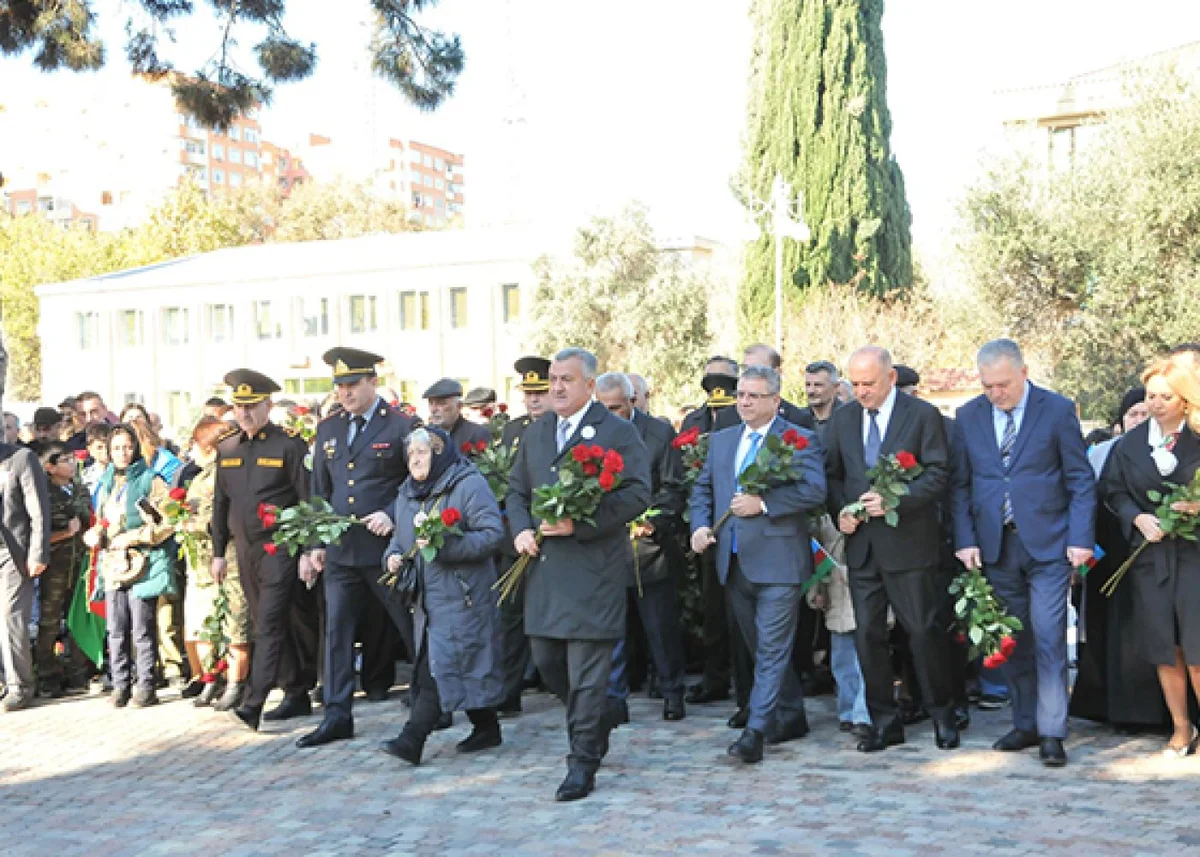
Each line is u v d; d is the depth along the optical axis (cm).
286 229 6619
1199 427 642
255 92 1334
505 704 816
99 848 570
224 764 712
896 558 667
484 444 854
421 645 691
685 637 920
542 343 3453
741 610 690
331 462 768
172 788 667
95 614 955
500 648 696
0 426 925
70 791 672
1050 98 3588
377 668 888
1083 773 630
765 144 3200
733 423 849
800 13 3148
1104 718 733
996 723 753
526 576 642
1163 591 648
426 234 4553
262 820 599
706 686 845
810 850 521
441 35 1330
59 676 967
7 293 5262
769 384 688
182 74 1331
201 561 880
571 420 645
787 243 3153
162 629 941
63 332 4762
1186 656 638
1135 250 2266
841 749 692
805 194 3145
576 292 3406
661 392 3378
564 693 642
